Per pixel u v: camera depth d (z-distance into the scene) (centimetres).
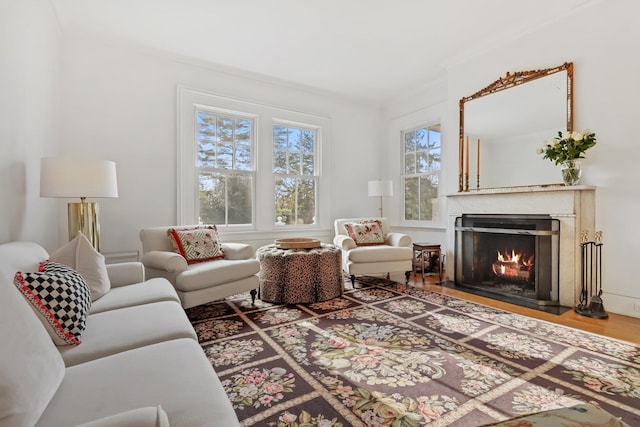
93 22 285
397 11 273
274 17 280
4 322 71
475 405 135
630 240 244
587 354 181
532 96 298
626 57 245
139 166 331
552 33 286
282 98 428
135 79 330
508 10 273
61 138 292
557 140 267
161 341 120
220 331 219
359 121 498
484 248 336
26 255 142
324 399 141
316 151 467
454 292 321
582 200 264
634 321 232
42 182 207
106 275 179
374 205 512
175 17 279
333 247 318
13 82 186
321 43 326
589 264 261
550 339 202
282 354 184
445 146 421
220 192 387
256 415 130
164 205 344
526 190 288
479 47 335
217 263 261
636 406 133
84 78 304
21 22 198
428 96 443
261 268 295
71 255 169
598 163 260
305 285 284
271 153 419
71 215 234
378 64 375
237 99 390
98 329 126
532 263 292
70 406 75
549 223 278
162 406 75
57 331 111
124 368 93
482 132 340
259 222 409
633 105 242
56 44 277
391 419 127
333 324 232
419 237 459
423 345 195
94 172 218
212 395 81
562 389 146
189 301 229
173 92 352
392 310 264
